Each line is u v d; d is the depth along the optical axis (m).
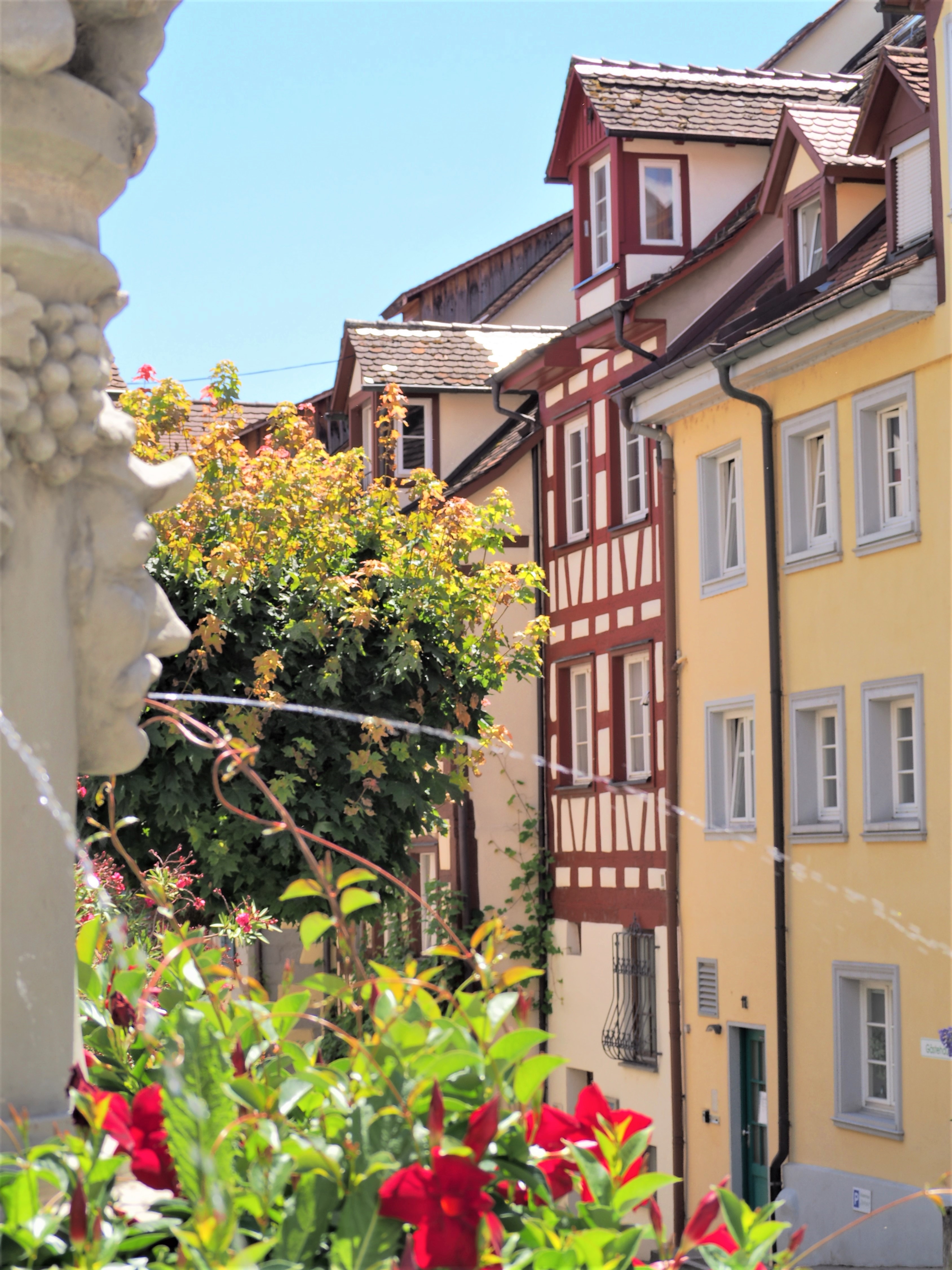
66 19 2.21
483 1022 2.03
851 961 14.70
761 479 16.34
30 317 2.24
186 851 12.48
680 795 17.80
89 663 2.39
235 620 13.10
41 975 2.22
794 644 15.73
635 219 19.25
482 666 14.20
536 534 21.94
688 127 19.33
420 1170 1.77
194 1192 1.75
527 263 31.33
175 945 2.78
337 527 13.60
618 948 19.42
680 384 17.23
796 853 15.61
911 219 14.50
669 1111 17.88
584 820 20.44
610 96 19.48
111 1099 2.04
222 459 13.70
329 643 13.34
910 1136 13.78
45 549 2.30
